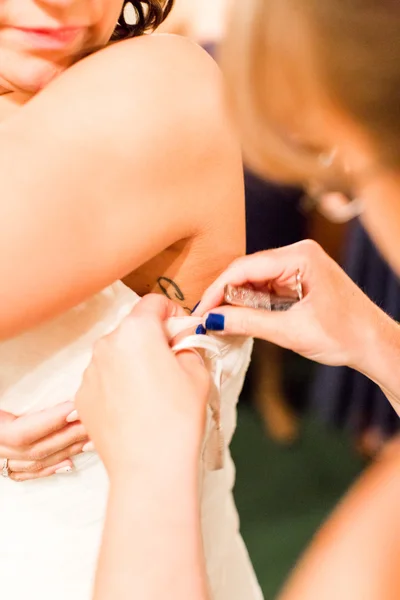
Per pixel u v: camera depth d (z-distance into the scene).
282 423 1.90
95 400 0.60
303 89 0.49
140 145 0.61
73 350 0.68
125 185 0.61
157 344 0.60
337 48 0.48
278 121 0.50
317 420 1.92
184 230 0.67
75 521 0.74
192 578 0.55
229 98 0.52
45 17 0.63
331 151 0.51
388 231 0.54
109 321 0.68
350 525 0.50
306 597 0.49
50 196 0.59
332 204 0.55
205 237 0.69
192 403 0.58
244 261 0.72
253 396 2.02
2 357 0.69
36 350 0.68
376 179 0.51
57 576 0.75
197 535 0.56
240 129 0.52
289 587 0.50
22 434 0.68
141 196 0.62
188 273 0.71
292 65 0.49
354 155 0.51
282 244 1.82
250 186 1.74
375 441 1.78
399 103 0.48
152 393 0.58
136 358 0.60
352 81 0.48
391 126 0.49
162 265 0.70
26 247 0.59
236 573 0.87
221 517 0.82
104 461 0.59
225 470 0.81
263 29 0.49
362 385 1.81
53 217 0.59
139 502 0.56
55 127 0.60
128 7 0.78
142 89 0.62
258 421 1.95
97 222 0.61
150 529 0.56
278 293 0.76
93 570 0.75
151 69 0.63
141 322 0.61
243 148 0.53
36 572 0.75
